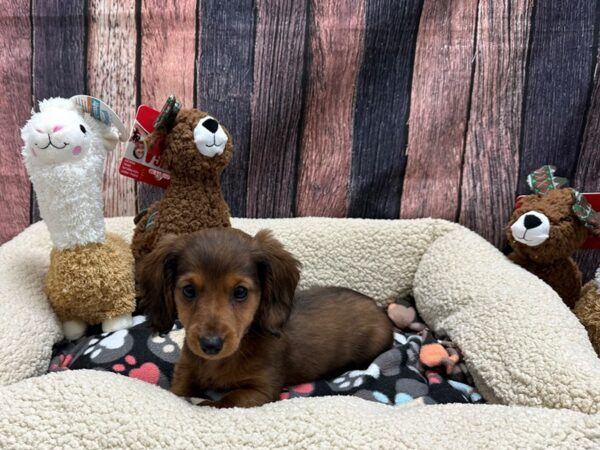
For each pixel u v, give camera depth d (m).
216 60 0.72
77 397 0.43
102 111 0.59
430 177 0.75
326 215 0.77
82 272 0.60
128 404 0.43
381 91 0.73
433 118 0.73
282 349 0.56
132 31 0.71
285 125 0.74
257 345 0.54
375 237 0.73
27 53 0.71
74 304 0.61
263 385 0.54
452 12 0.71
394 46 0.72
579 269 0.74
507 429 0.43
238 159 0.75
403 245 0.73
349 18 0.71
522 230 0.65
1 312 0.56
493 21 0.71
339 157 0.75
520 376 0.51
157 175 0.66
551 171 0.69
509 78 0.72
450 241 0.71
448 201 0.75
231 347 0.47
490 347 0.56
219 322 0.47
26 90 0.72
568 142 0.72
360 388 0.57
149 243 0.65
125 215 0.76
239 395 0.53
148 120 0.63
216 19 0.71
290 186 0.76
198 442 0.42
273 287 0.53
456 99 0.73
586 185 0.73
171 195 0.63
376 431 0.42
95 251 0.60
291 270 0.54
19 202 0.75
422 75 0.73
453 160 0.74
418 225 0.73
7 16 0.70
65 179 0.57
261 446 0.42
